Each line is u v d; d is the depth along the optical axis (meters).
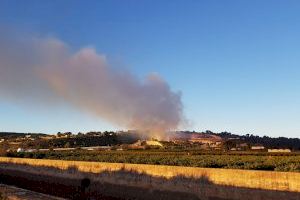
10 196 60.41
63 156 93.00
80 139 195.88
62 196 61.62
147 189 46.75
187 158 64.81
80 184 58.22
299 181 33.06
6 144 171.88
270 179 35.00
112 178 52.47
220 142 153.38
